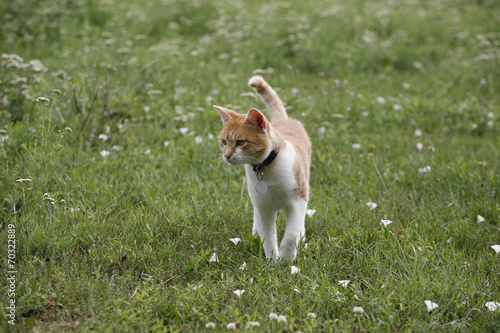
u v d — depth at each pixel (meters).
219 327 5.25
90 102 10.35
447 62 16.38
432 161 9.73
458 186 8.74
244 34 16.94
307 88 13.52
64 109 10.08
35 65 10.48
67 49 14.96
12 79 10.68
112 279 5.89
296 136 7.52
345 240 6.96
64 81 11.30
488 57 15.33
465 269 6.30
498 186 8.67
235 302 5.55
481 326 5.35
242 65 14.66
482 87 14.38
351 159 10.03
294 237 6.61
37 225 6.79
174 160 9.42
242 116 6.54
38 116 10.30
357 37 17.75
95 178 8.39
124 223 7.35
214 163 9.36
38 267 6.21
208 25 18.22
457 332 5.25
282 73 14.91
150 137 10.16
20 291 5.63
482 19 20.47
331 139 10.63
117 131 10.00
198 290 5.64
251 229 7.62
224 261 6.62
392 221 7.57
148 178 8.75
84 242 6.81
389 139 10.94
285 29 17.42
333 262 6.50
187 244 6.95
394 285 5.94
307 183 7.11
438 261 6.41
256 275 6.09
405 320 5.39
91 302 5.47
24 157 8.42
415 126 11.84
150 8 19.08
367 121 11.73
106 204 7.80
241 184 8.82
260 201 6.66
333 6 20.62
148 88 12.09
